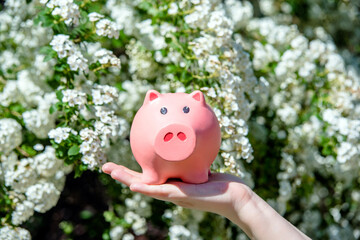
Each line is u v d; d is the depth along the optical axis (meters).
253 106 2.78
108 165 1.52
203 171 1.56
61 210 3.82
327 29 4.32
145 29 2.67
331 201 3.41
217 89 2.29
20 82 2.68
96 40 2.37
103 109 2.21
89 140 2.10
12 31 3.15
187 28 2.46
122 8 2.85
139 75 2.92
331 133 2.83
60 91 2.18
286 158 2.89
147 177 1.53
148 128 1.51
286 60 2.95
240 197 1.54
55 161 2.37
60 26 2.24
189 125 1.47
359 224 3.56
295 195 3.13
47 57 2.15
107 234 2.92
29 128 2.46
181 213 2.73
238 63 2.45
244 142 2.20
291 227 1.54
